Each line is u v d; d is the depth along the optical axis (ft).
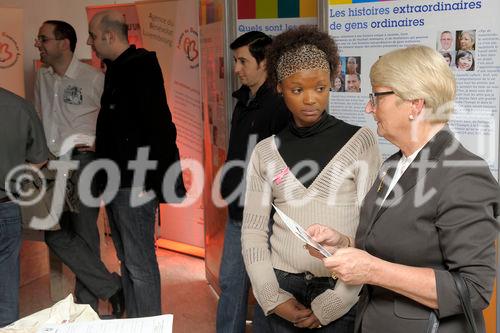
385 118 4.24
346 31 7.39
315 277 5.55
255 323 6.17
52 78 10.96
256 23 9.20
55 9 15.05
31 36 14.53
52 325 4.23
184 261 13.74
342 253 4.06
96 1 15.33
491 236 3.88
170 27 12.88
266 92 7.66
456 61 6.81
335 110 7.64
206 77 11.16
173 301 11.48
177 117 13.16
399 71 4.10
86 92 10.81
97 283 10.50
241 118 8.05
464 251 3.85
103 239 13.14
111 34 8.99
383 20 7.13
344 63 7.47
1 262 8.19
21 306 11.29
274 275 5.69
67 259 10.44
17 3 14.11
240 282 8.25
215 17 10.16
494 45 6.59
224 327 8.45
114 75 9.09
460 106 6.86
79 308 4.60
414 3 6.92
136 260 9.34
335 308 5.34
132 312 9.77
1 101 7.93
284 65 5.54
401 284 3.99
